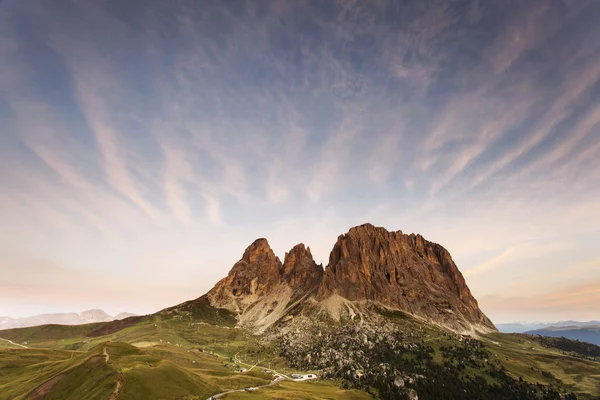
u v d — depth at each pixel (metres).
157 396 175.75
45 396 182.75
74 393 179.00
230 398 193.75
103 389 172.75
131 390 173.50
